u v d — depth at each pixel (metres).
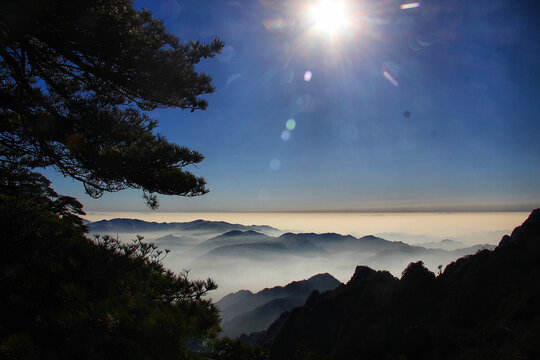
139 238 7.73
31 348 3.52
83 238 7.29
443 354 31.59
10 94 9.24
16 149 9.90
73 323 3.86
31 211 7.57
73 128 8.53
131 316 4.33
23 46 8.47
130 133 8.12
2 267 5.13
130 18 8.62
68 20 7.67
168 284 6.18
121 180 8.28
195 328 4.91
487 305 37.81
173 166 8.48
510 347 24.66
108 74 9.08
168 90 9.51
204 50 10.25
